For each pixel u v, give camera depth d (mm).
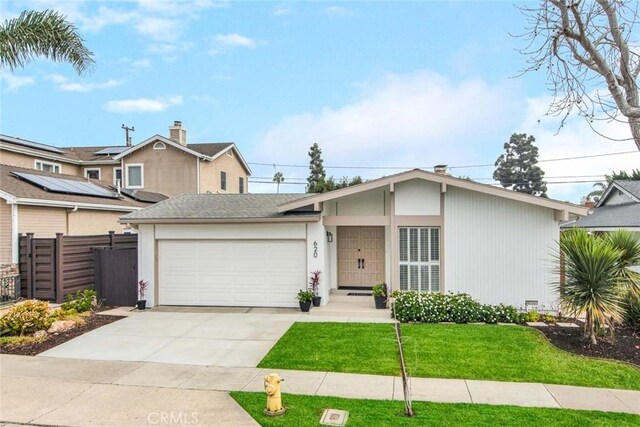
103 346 8711
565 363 7496
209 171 26453
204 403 5859
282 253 12750
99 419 5383
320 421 5254
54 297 12758
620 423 5219
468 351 8117
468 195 12406
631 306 9484
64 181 18328
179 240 13078
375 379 6773
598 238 9383
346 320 10797
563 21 6383
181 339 9195
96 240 13992
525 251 12125
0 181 14977
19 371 7211
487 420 5281
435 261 12656
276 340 9055
